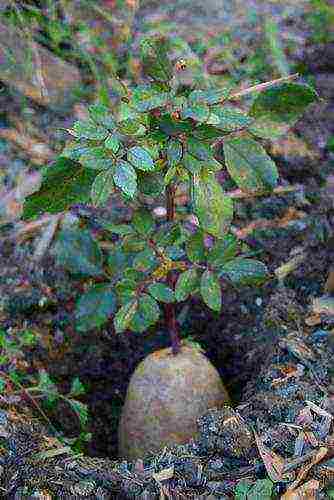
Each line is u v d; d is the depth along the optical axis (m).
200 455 0.67
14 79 0.95
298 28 1.07
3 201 0.90
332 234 0.83
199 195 0.65
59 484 0.65
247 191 0.68
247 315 0.82
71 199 0.67
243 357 0.80
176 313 0.85
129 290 0.71
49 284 0.84
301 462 0.65
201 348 0.79
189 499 0.64
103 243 0.86
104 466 0.67
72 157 0.63
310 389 0.70
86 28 0.98
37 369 0.80
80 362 0.83
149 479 0.66
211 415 0.68
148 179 0.65
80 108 0.96
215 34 1.05
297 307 0.79
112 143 0.62
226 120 0.64
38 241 0.87
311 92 0.66
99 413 0.81
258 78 1.00
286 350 0.73
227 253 0.71
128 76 0.98
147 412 0.73
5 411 0.71
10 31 0.93
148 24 1.05
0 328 0.82
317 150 0.93
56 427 0.78
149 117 0.64
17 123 0.95
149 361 0.74
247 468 0.66
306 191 0.90
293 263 0.83
